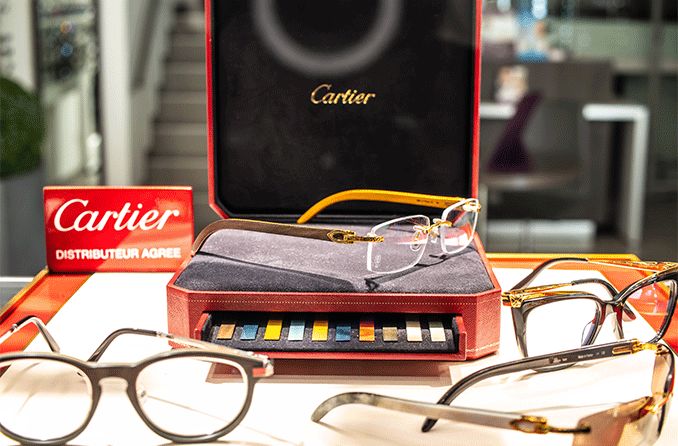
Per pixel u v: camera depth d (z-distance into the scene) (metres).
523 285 1.01
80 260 1.15
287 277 0.88
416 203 1.05
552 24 4.98
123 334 0.90
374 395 0.72
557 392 0.82
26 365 0.88
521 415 0.67
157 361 0.72
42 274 1.14
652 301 1.03
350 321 0.87
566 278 1.12
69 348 0.91
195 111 5.25
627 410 0.68
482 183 4.15
